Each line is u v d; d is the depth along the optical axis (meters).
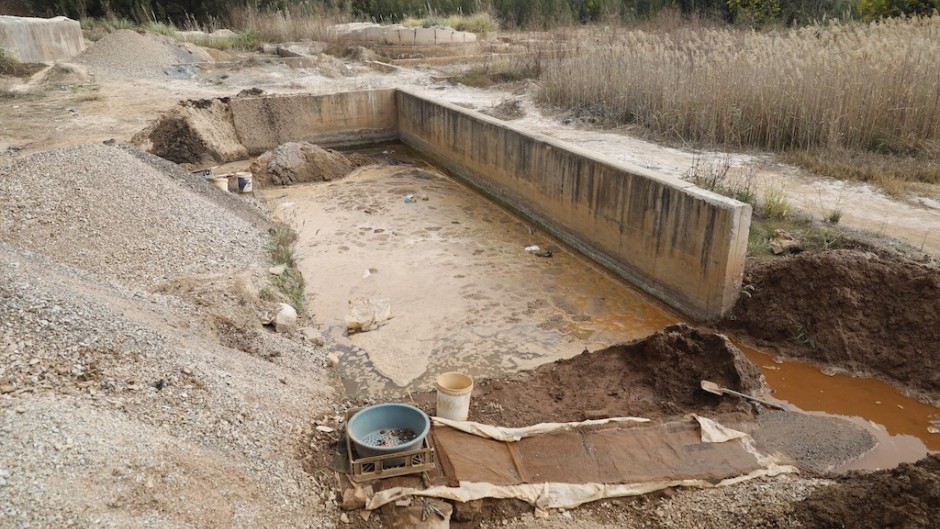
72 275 6.29
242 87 18.25
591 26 25.09
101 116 15.01
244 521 3.96
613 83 14.36
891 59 10.76
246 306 7.06
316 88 18.05
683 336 6.20
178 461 4.11
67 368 4.62
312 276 8.54
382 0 31.22
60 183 8.30
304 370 6.23
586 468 4.81
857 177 9.90
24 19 20.70
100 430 4.10
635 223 8.05
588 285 8.35
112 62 19.91
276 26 25.45
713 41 14.99
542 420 5.48
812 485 4.63
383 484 4.51
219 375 5.15
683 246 7.38
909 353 6.25
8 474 3.58
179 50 21.25
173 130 12.90
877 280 6.65
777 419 5.52
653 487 4.65
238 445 4.57
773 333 6.82
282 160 12.36
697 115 12.11
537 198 10.03
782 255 7.74
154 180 9.22
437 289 8.20
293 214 10.76
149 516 3.66
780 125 11.44
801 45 13.01
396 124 15.09
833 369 6.41
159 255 7.69
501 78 18.88
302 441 4.91
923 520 3.79
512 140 10.43
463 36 24.55
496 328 7.31
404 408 4.98
